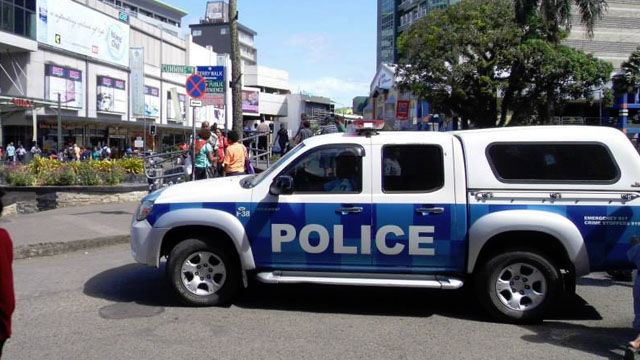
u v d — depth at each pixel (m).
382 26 89.00
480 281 5.79
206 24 112.25
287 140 17.22
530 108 26.36
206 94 15.51
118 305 6.25
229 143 11.38
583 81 24.91
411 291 7.03
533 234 5.68
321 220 5.87
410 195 5.79
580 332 5.53
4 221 11.24
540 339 5.30
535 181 5.66
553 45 25.14
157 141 55.22
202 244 6.11
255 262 6.02
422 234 5.76
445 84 26.42
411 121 42.88
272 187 5.88
